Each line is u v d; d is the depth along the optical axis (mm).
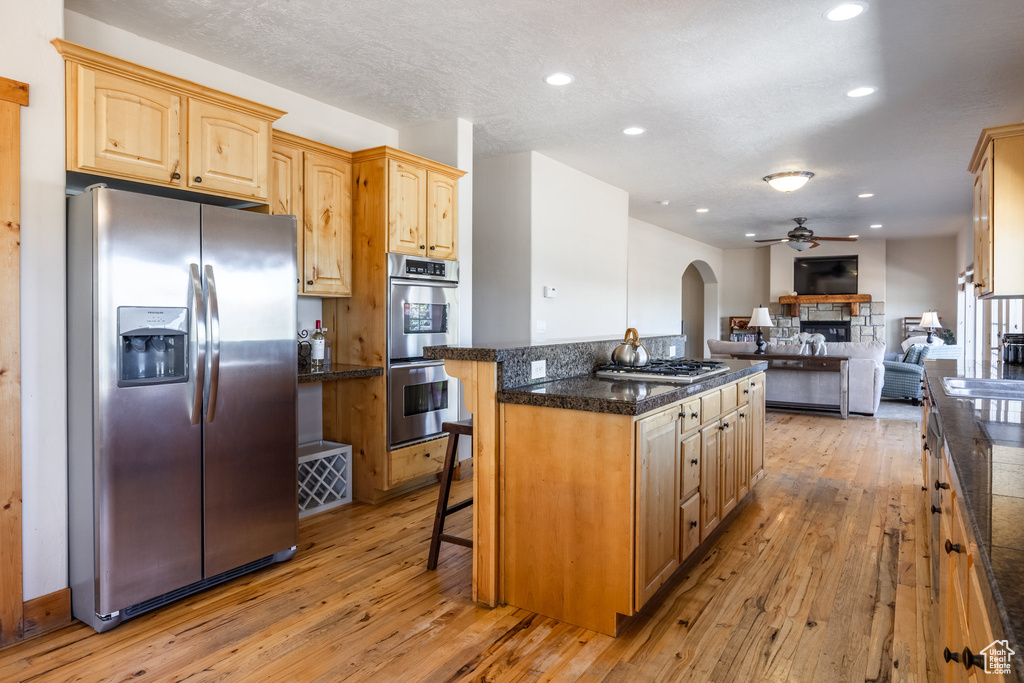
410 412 3934
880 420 6828
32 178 2230
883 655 2115
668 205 7609
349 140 4148
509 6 2709
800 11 2721
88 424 2271
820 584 2684
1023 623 609
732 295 12719
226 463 2629
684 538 2662
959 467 1259
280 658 2107
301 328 3916
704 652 2145
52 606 2299
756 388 3895
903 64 3303
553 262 5434
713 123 4359
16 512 2201
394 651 2152
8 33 2168
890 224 9250
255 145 2988
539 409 2389
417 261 3920
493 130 4543
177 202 2418
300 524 3461
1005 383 2969
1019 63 3281
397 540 3221
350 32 2977
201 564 2561
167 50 3143
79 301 2295
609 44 3086
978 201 3500
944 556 1547
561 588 2365
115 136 2457
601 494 2260
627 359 3203
